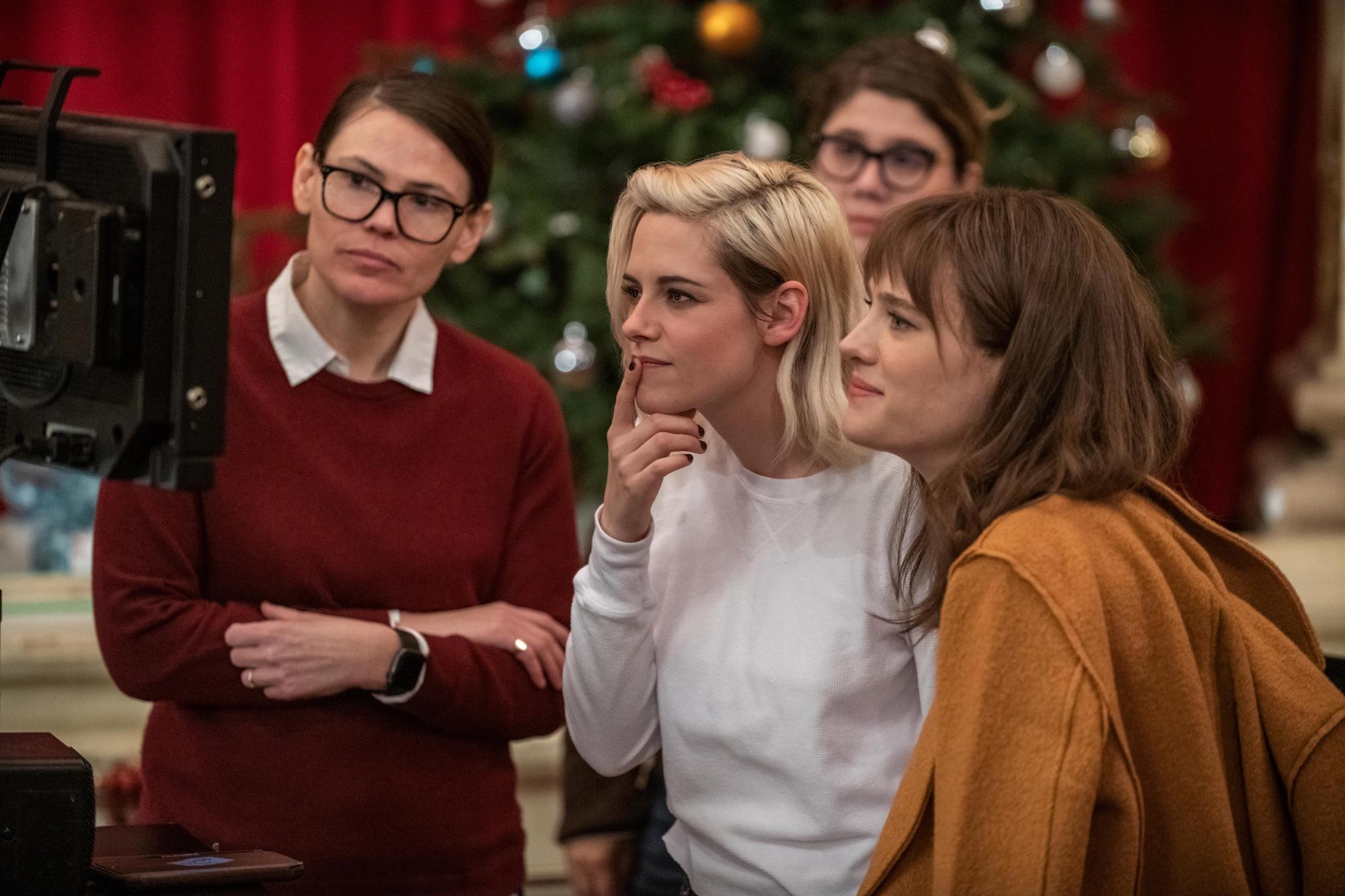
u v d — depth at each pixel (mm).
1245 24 8242
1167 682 2115
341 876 2965
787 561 2561
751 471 2646
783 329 2520
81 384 2170
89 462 2158
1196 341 6188
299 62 7699
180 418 2070
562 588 3246
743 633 2549
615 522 2537
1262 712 2213
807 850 2506
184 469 2088
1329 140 7645
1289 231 8406
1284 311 8422
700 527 2664
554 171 5719
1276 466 8008
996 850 1994
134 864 2365
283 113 7645
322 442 3041
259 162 7691
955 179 3973
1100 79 6332
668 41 5824
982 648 2057
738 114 5613
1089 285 2230
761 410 2572
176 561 2939
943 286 2240
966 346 2242
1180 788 2109
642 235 2514
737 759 2541
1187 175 8328
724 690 2537
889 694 2518
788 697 2482
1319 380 7527
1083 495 2186
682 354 2488
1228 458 8336
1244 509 8281
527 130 5930
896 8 5988
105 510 2963
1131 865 2033
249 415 3002
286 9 7598
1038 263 2229
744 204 2484
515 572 3219
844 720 2492
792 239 2494
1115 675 2098
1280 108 8312
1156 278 6125
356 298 2957
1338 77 7586
